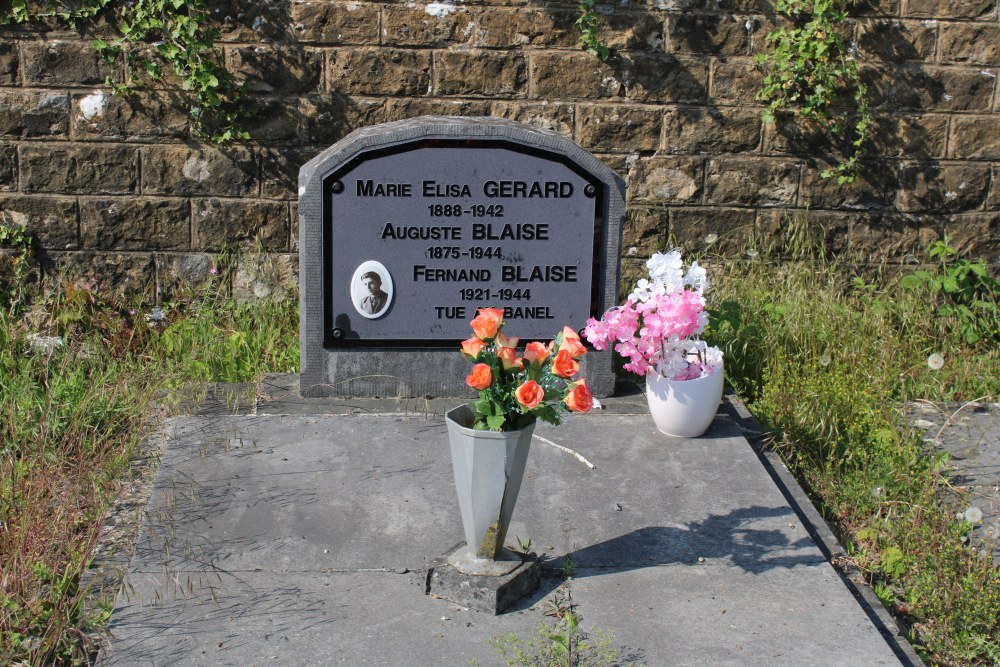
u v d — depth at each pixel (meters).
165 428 5.15
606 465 4.75
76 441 4.97
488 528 3.70
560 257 5.51
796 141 7.14
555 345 3.66
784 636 3.51
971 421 5.82
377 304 5.45
